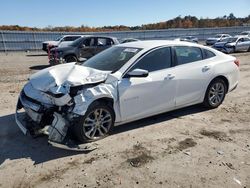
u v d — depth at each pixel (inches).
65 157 161.9
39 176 142.6
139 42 223.9
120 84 182.4
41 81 181.5
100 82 176.9
